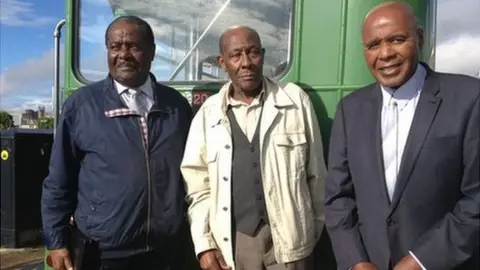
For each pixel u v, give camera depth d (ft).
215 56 9.33
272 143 7.91
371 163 6.86
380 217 6.75
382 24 6.61
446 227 6.45
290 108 8.02
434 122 6.56
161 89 8.75
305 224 7.89
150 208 8.27
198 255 8.17
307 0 8.65
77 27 10.05
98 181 8.32
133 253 8.32
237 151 8.01
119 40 8.31
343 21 8.45
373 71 6.84
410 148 6.61
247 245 7.92
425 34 8.80
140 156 8.29
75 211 8.77
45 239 8.74
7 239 23.89
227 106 8.16
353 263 6.84
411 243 6.57
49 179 8.71
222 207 7.99
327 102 8.55
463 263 6.42
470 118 6.49
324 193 7.79
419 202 6.55
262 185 7.89
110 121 8.38
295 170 7.89
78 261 8.36
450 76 6.81
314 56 8.61
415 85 6.81
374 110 7.00
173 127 8.58
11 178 23.25
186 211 8.87
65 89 10.12
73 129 8.60
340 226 7.09
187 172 8.35
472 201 6.43
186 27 9.49
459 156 6.51
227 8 9.23
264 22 8.96
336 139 7.32
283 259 7.76
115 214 8.20
